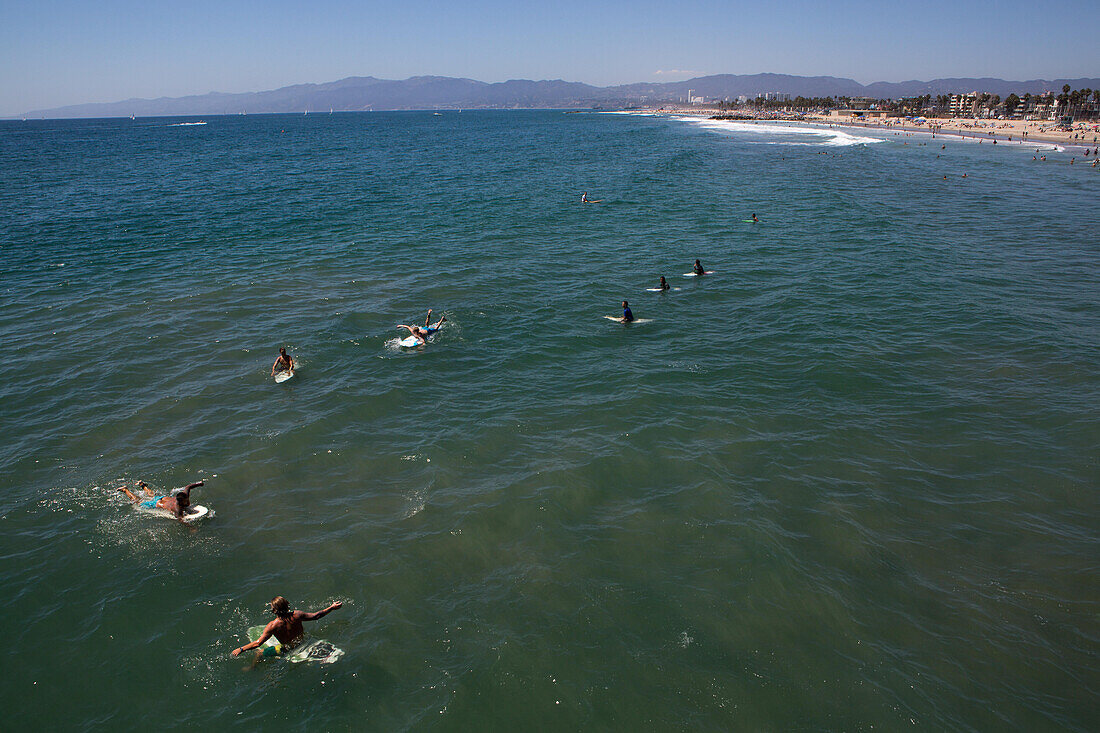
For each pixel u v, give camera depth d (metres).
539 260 36.56
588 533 13.97
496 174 79.19
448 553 13.38
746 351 24.05
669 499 15.15
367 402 19.84
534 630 11.47
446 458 16.86
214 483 15.68
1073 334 25.23
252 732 9.77
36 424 18.27
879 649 11.14
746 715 9.93
